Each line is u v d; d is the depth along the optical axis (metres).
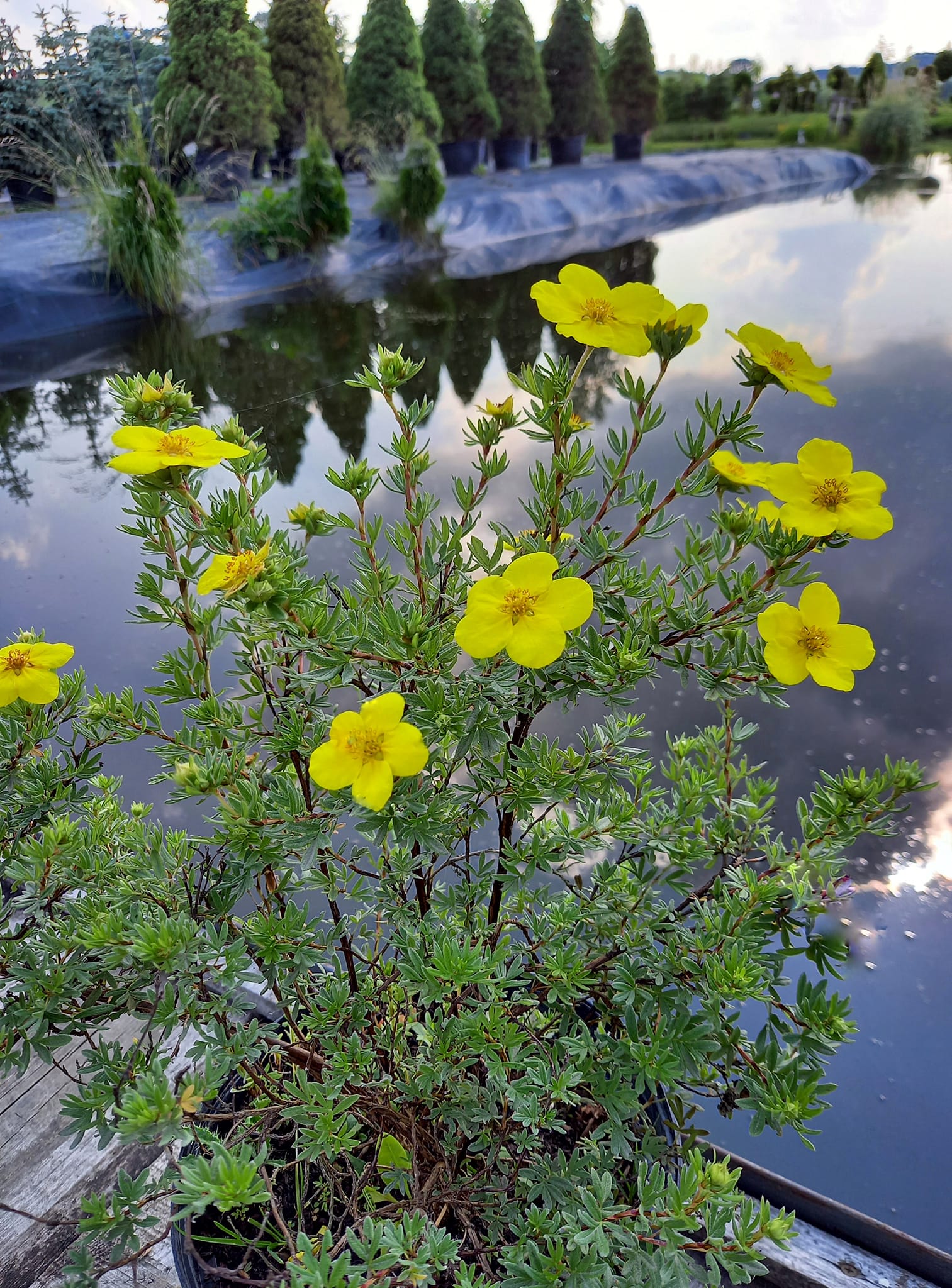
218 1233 0.30
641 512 0.28
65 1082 0.42
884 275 2.08
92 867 0.30
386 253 2.58
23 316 1.90
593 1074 0.28
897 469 1.15
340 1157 0.32
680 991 0.29
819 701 0.79
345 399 1.50
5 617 0.95
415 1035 0.33
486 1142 0.29
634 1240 0.24
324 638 0.27
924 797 0.68
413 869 0.31
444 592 0.30
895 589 0.92
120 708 0.31
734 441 0.27
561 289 0.27
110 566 1.06
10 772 0.31
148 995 0.28
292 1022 0.31
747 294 2.00
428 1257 0.22
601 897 0.31
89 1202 0.24
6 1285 0.34
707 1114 0.49
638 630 0.29
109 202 1.96
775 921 0.31
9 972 0.28
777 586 0.28
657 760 0.72
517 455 1.24
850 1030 0.27
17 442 1.43
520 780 0.29
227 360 1.73
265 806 0.27
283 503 1.08
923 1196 0.43
